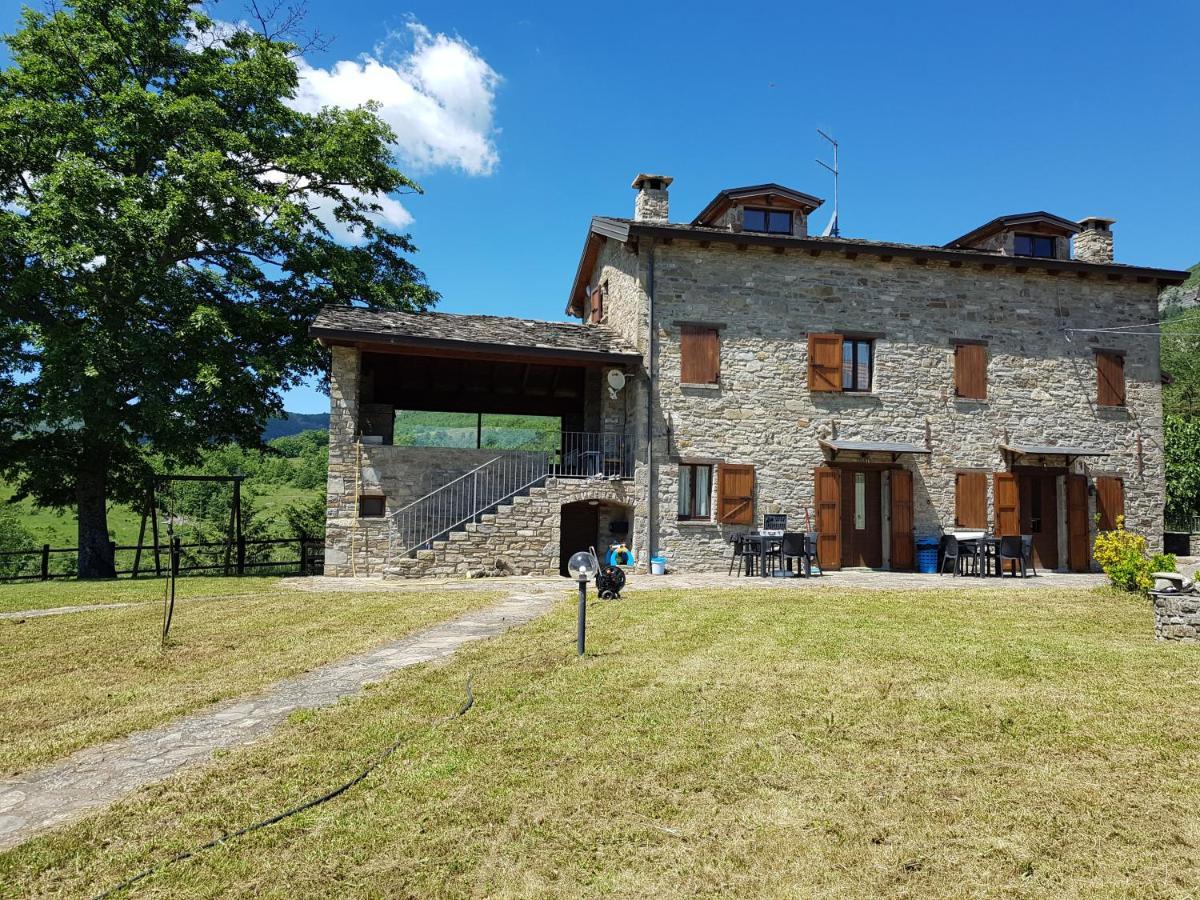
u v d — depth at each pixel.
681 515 15.29
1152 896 3.10
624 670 6.37
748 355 15.63
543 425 31.56
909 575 14.62
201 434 15.74
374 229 19.27
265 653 7.22
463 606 9.95
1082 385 16.98
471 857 3.38
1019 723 5.07
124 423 14.94
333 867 3.28
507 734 4.84
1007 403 16.58
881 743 4.71
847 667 6.48
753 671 6.35
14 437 16.36
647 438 15.06
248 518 25.56
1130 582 10.97
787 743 4.70
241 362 16.02
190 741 4.82
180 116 15.12
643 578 13.66
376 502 14.68
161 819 3.72
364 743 4.70
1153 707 5.40
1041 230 17.02
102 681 6.27
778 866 3.33
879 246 15.84
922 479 16.09
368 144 17.75
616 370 15.45
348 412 14.53
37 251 13.84
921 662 6.67
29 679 6.37
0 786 4.16
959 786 4.11
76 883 3.16
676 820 3.74
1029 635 7.88
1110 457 16.98
